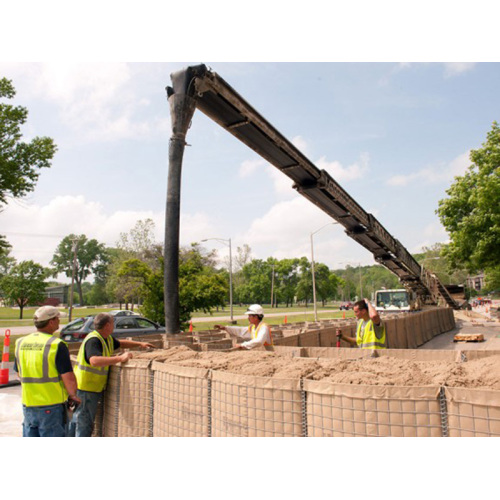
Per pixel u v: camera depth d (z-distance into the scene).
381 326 6.16
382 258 22.34
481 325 29.06
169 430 3.96
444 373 3.01
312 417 2.98
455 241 27.16
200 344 7.20
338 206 14.98
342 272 165.00
